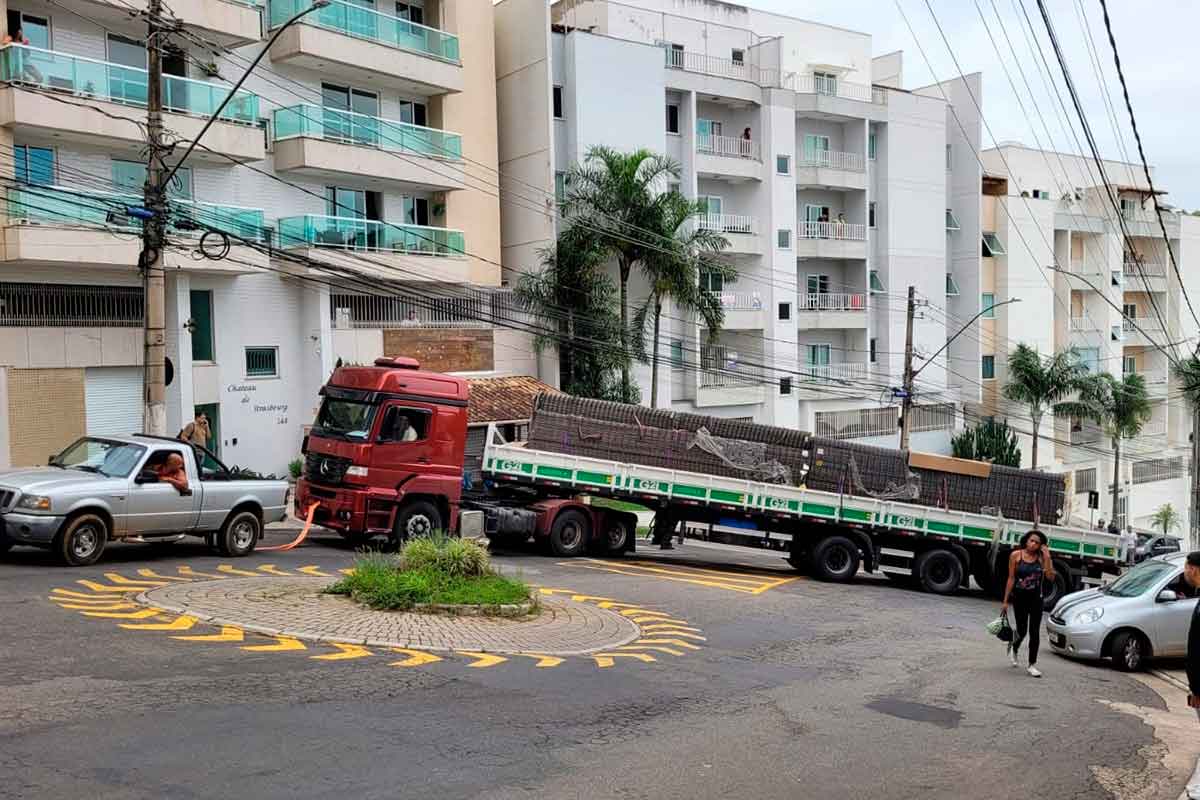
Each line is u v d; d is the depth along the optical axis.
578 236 35.38
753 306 44.84
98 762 6.87
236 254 27.84
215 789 6.53
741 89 43.78
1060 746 9.49
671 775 7.62
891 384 49.53
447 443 20.27
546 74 36.56
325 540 21.34
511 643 11.99
